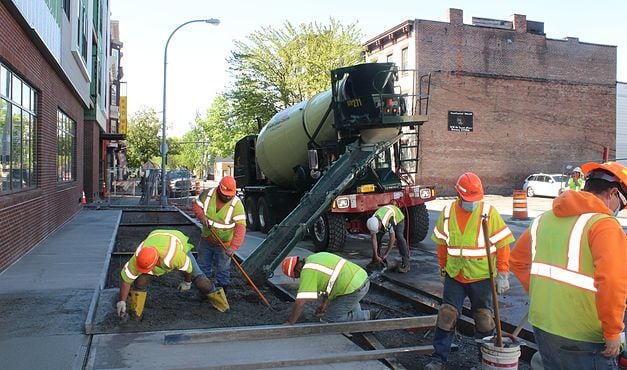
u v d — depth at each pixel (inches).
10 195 355.9
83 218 685.9
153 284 310.2
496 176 1505.9
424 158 1438.2
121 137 1274.6
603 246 111.7
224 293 267.4
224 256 283.6
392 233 351.3
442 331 188.9
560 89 1569.9
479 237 184.9
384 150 468.1
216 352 199.2
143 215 785.6
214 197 273.1
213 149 2741.1
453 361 204.4
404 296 296.8
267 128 596.7
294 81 1311.5
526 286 139.3
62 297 267.0
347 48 1333.7
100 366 183.2
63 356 189.9
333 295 225.6
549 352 121.7
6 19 319.6
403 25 1469.0
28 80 396.8
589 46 1601.9
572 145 1582.2
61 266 346.9
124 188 1493.6
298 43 1331.2
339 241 440.8
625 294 109.2
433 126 1449.3
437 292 293.9
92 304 249.3
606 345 111.7
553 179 1290.6
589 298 115.1
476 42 1496.1
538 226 129.8
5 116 344.5
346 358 193.5
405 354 201.6
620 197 123.5
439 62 1464.1
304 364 188.9
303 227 360.2
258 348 204.5
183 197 1305.4
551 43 1566.2
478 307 189.9
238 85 1353.3
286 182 595.2
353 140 469.4
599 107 1609.3
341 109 462.3
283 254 339.0
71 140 691.4
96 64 970.1
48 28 426.9
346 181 420.2
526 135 1537.9
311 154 492.7
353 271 225.0
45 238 473.1
